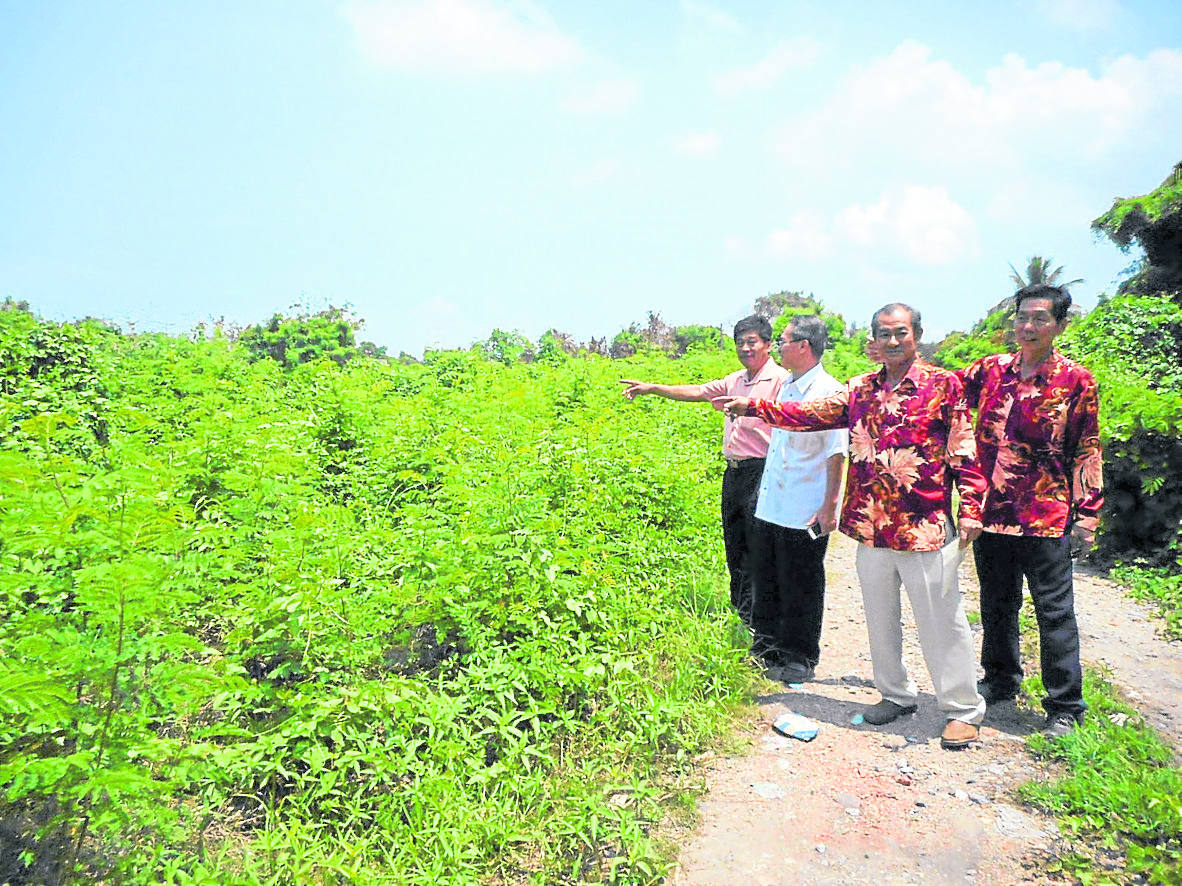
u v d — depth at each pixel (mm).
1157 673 5312
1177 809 3354
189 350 16469
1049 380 4309
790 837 3561
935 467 4211
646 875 3301
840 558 8703
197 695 3381
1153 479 7512
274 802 3717
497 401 11523
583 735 4281
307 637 4188
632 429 10141
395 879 3170
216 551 4555
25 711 2869
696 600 5836
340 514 5172
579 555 5238
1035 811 3639
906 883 3238
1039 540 4312
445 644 5008
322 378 10750
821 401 4707
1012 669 4695
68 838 3250
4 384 8305
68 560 3416
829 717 4688
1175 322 12734
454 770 3762
